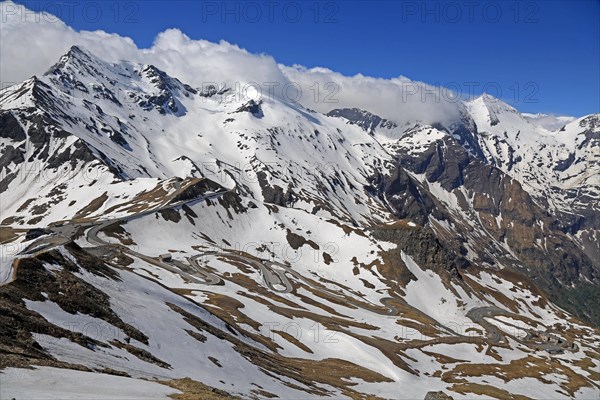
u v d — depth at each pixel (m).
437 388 117.31
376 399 84.88
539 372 157.88
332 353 123.38
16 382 30.45
